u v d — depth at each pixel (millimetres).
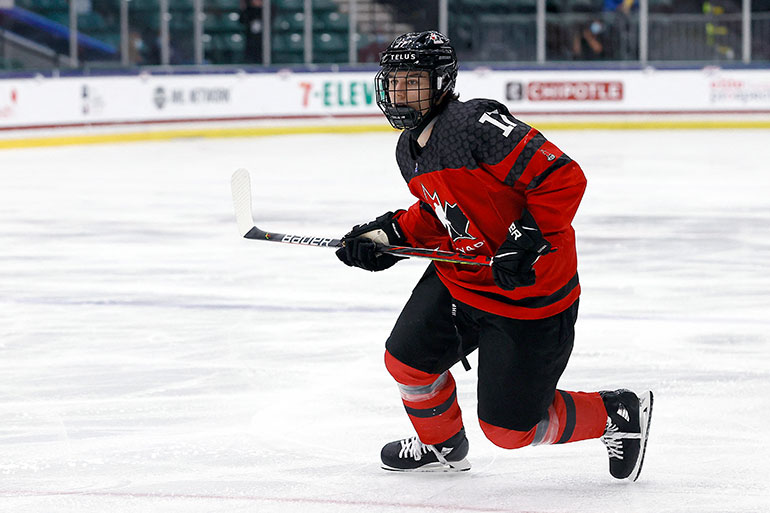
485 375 10750
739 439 13477
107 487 11836
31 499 11438
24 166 48875
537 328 10500
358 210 35750
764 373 16703
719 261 26578
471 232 10609
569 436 11219
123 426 14211
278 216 34406
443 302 11195
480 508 11055
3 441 13562
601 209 35500
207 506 11195
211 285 23953
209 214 34938
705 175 44750
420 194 11062
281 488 11773
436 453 12055
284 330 19734
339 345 18641
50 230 31828
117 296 22859
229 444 13438
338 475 12211
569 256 10508
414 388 11578
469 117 10117
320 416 14641
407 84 10312
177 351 18281
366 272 25297
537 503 11195
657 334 19297
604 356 17797
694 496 11406
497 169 10016
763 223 32562
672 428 13953
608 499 11312
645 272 25234
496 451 13023
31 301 22391
